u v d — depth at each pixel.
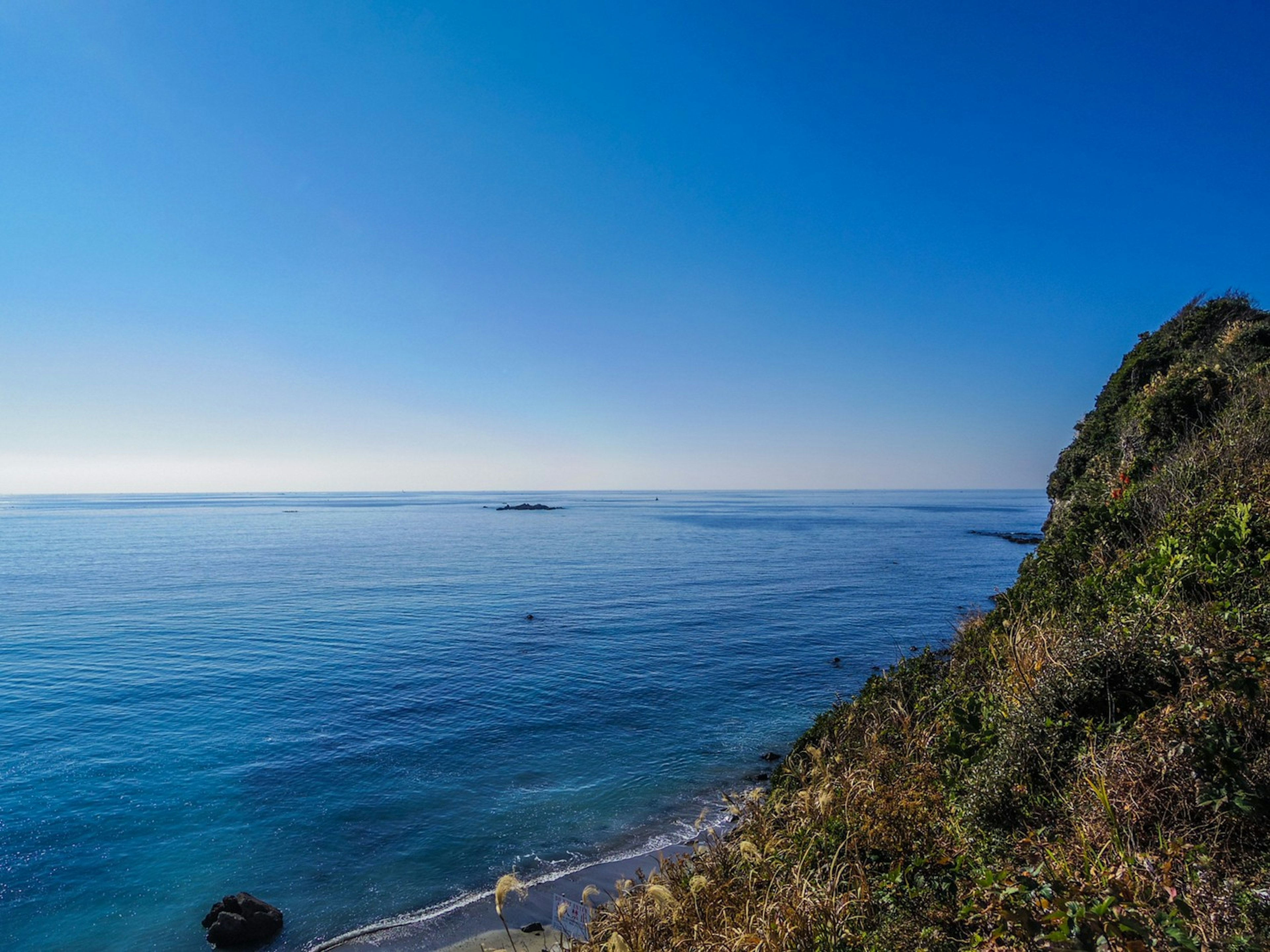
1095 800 4.73
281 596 46.25
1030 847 4.83
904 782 7.49
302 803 15.31
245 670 26.88
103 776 16.78
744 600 42.81
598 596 45.44
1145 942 3.08
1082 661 6.07
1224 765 4.14
